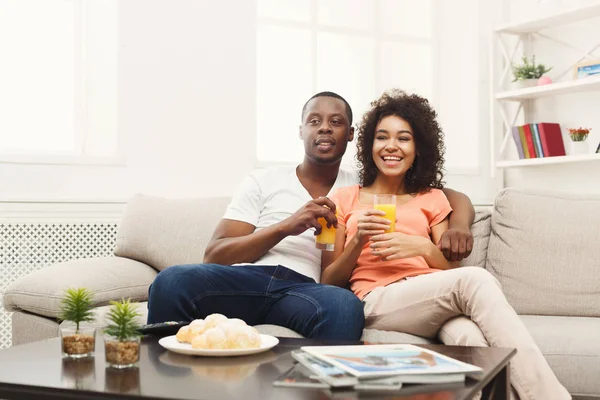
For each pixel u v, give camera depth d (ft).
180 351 4.58
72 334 4.55
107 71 11.21
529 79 12.69
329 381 3.74
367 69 13.38
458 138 13.84
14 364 4.37
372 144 7.88
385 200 6.72
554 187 12.76
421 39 13.58
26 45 11.16
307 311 6.21
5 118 11.05
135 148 10.86
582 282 7.29
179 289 6.32
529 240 7.51
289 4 12.92
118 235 8.82
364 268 7.13
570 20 12.25
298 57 12.74
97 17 11.25
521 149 12.73
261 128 12.66
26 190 10.31
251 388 3.76
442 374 3.89
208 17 11.32
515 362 5.31
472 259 7.71
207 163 11.32
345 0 13.39
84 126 11.26
